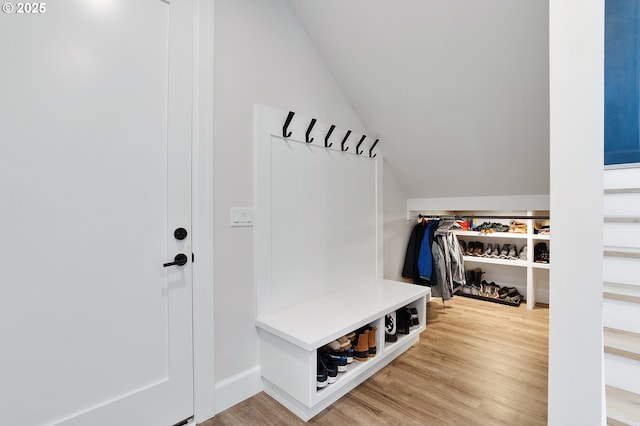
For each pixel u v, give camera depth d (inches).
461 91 76.0
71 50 43.4
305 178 78.4
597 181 24.6
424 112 85.6
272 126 69.9
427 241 116.7
